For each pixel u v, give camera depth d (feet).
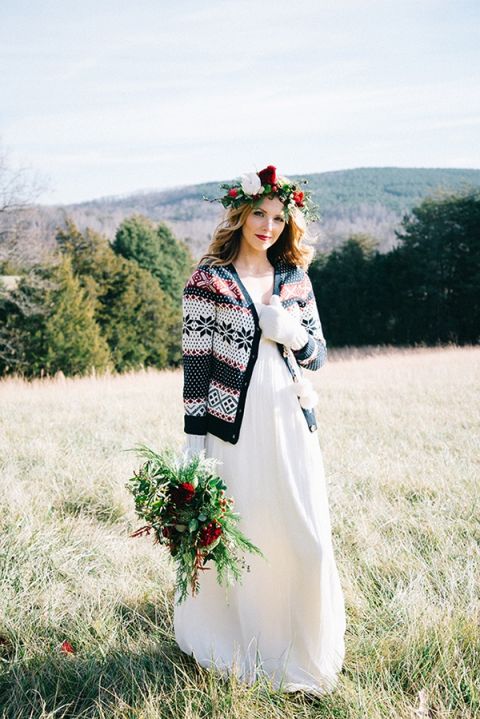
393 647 10.36
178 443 23.95
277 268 10.52
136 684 9.56
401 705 9.04
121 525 15.81
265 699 9.21
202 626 10.12
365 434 24.86
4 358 99.60
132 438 25.03
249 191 9.78
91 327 106.11
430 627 10.46
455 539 14.19
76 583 12.69
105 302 127.65
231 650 9.93
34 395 44.75
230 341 9.63
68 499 17.42
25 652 10.50
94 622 11.23
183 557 8.93
